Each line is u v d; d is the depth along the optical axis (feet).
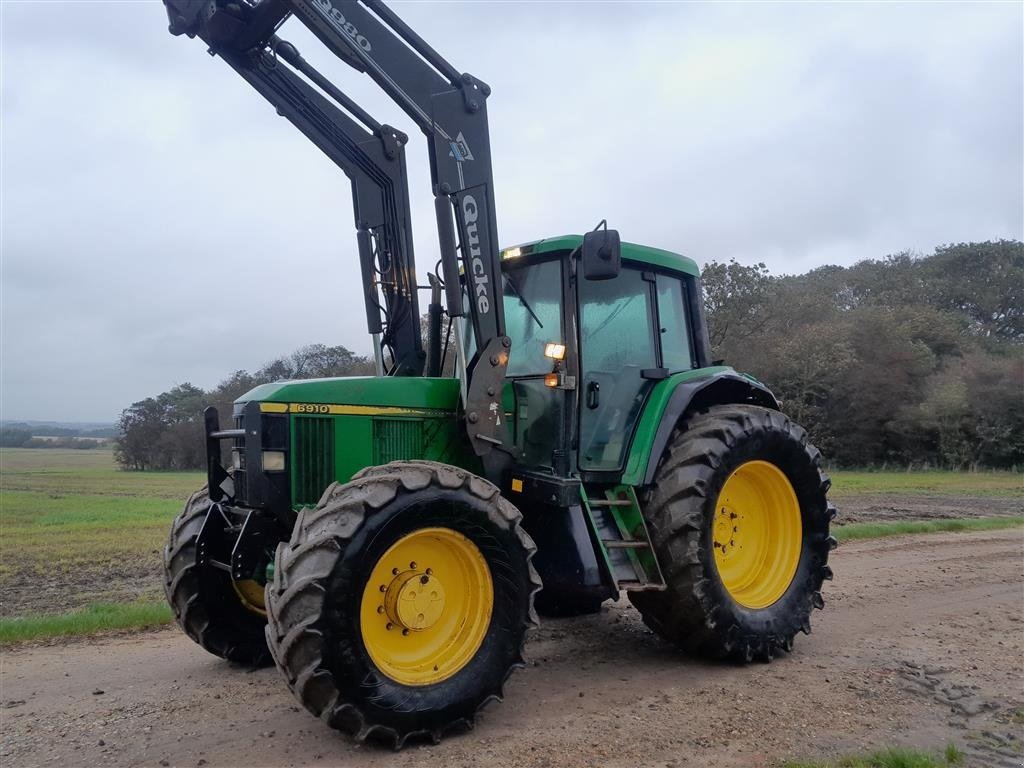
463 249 14.69
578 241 15.65
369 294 17.58
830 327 106.63
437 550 12.62
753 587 16.79
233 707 13.55
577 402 15.60
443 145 14.58
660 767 10.90
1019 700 13.66
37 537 43.86
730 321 102.78
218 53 15.85
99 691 14.43
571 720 12.73
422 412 15.08
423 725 11.62
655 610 15.67
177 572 15.51
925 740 11.91
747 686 14.47
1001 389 95.55
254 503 13.47
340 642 11.05
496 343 14.76
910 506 50.31
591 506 15.39
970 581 24.18
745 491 17.24
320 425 14.10
